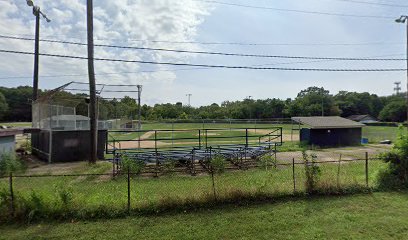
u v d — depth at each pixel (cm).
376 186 919
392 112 8156
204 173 1253
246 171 1273
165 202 748
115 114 2539
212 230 629
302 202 801
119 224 660
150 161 1307
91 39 1483
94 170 1334
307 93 9019
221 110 7888
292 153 1916
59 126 1766
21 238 594
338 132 2481
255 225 652
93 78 1498
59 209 694
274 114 7762
